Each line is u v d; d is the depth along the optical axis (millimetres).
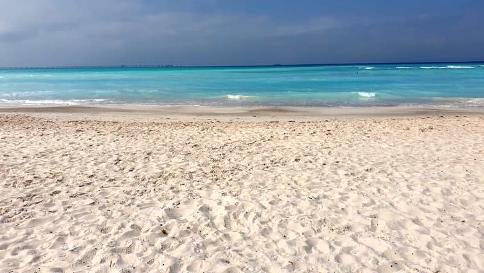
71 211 6266
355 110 19547
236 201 6531
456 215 5996
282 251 4965
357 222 5770
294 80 45125
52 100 25344
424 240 5203
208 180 7848
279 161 9250
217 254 4875
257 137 12203
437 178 7758
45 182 7691
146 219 5930
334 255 4855
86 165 8922
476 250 4914
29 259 4746
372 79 44656
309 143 11227
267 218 5934
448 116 16844
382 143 11117
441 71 66312
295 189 7230
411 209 6211
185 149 10594
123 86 37438
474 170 8266
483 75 50531
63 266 4590
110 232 5496
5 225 5746
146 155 9898
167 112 19203
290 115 18141
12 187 7375
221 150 10469
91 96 27719
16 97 27516
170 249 5027
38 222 5863
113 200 6758
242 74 67938
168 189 7328
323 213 6094
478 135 12070
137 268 4562
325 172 8281
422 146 10664
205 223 5750
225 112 19172
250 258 4773
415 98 24359
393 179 7719
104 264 4629
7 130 13273
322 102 23188
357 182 7582
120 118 17141
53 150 10344
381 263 4656
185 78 53312
